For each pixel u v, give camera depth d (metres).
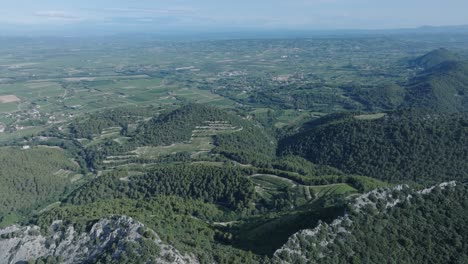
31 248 132.38
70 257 125.31
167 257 109.75
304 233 123.25
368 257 121.00
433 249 127.31
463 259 124.25
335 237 125.06
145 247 112.44
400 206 139.00
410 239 129.00
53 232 139.00
